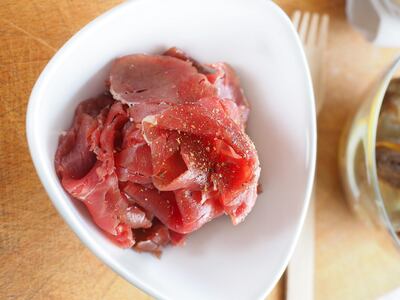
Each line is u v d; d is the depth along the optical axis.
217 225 0.25
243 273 0.24
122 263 0.23
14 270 0.27
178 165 0.22
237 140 0.23
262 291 0.24
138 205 0.24
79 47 0.23
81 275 0.27
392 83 0.31
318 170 0.33
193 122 0.22
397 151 0.30
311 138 0.24
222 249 0.25
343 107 0.33
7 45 0.27
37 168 0.21
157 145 0.22
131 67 0.24
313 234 0.32
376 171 0.29
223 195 0.22
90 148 0.23
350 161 0.31
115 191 0.23
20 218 0.27
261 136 0.26
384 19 0.31
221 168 0.23
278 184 0.25
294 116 0.25
